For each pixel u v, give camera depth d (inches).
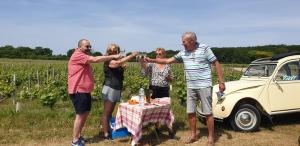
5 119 350.6
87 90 262.7
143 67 309.3
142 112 268.8
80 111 262.8
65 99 501.0
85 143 286.5
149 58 290.4
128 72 958.4
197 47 269.3
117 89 286.5
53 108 433.4
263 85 327.0
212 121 275.0
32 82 775.1
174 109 418.9
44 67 1254.9
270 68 337.7
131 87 602.9
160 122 293.4
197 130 331.9
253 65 365.1
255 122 323.6
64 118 366.9
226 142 293.4
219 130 331.9
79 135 270.4
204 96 271.3
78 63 259.8
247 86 324.8
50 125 340.5
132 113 279.6
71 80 261.9
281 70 332.5
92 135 310.2
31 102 493.4
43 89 536.1
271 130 333.1
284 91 330.6
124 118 293.9
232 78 816.3
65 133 314.2
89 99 265.9
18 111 387.5
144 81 617.9
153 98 308.5
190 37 265.1
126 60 277.9
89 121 354.3
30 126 335.9
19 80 759.7
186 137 308.2
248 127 324.2
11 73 858.8
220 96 316.5
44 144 284.5
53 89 528.1
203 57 267.7
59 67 1261.1
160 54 298.0
